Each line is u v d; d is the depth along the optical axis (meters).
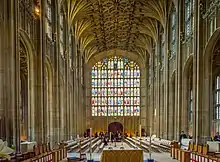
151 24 43.75
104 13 40.62
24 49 24.72
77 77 47.06
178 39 29.94
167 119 35.41
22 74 36.59
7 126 16.16
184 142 24.09
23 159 13.44
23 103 37.25
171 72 34.56
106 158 15.54
